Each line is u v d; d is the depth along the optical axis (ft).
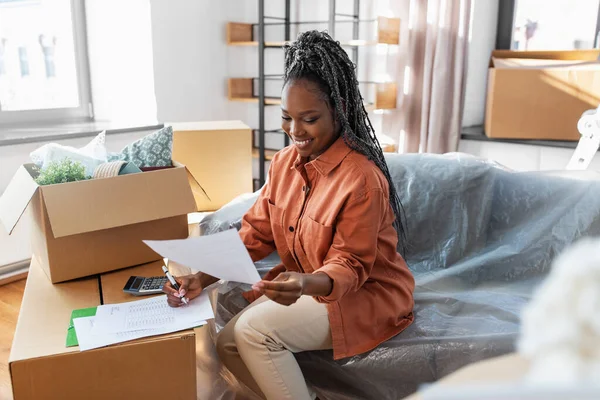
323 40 3.86
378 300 4.20
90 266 4.52
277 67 11.51
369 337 4.20
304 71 3.86
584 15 9.14
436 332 4.34
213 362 5.32
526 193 5.73
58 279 4.41
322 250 4.09
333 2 10.05
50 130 8.82
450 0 8.85
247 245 4.73
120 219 4.38
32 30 9.46
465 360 4.08
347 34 10.70
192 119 10.74
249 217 4.80
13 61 9.34
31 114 9.45
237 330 4.13
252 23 11.48
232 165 6.98
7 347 6.02
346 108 3.98
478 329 4.36
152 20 9.52
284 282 3.46
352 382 4.33
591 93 8.32
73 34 9.92
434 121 9.36
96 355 3.50
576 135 8.59
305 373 4.52
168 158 5.60
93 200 4.29
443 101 9.31
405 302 4.34
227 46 11.21
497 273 5.48
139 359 3.59
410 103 9.89
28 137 7.98
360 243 3.86
